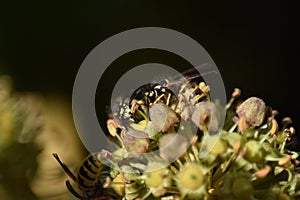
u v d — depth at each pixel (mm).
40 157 272
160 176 244
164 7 365
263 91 368
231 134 246
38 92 344
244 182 243
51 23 353
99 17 356
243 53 371
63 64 350
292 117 366
